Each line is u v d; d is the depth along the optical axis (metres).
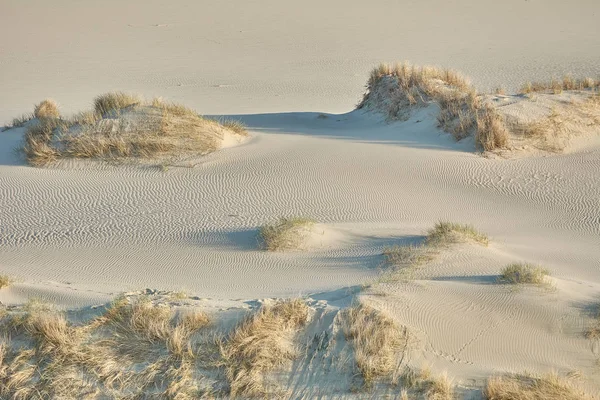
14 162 79.38
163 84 154.25
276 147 82.12
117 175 74.50
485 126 83.06
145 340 36.16
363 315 36.38
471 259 48.41
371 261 50.50
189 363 34.75
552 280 43.91
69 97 139.38
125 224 62.12
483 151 80.56
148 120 81.44
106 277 49.75
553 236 60.97
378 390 32.97
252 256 53.66
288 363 34.62
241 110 127.12
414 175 73.75
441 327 37.06
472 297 40.16
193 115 84.94
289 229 56.12
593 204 68.25
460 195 69.88
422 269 46.69
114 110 84.62
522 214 66.19
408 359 34.44
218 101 136.62
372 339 34.66
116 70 169.25
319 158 77.38
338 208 65.69
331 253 53.53
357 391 33.06
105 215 64.50
